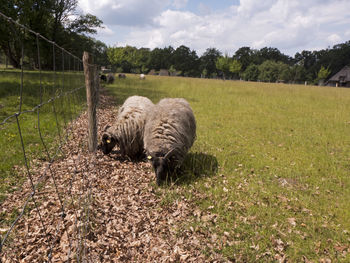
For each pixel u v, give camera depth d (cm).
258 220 406
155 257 319
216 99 1716
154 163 482
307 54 13275
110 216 381
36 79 1575
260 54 13950
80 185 453
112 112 1088
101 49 5894
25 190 426
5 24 2395
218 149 713
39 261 290
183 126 522
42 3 3378
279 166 617
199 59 13712
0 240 311
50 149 592
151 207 423
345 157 696
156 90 2102
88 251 307
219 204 438
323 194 493
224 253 335
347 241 368
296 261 332
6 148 563
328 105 1659
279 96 2094
